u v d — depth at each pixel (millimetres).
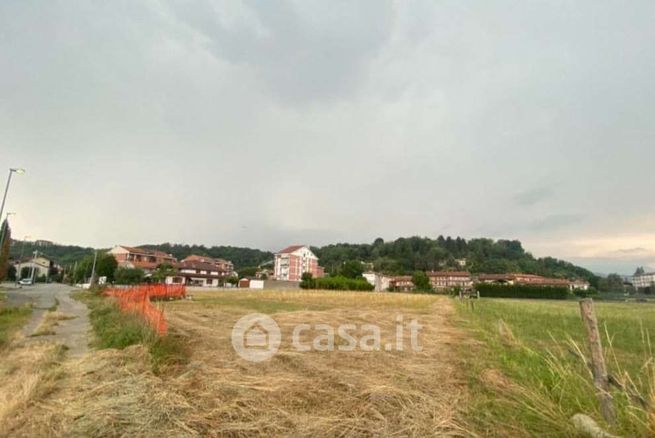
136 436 3535
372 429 3723
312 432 3674
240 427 3738
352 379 5395
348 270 77375
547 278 97812
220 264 97125
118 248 82562
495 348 7938
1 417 3855
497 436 3664
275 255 96625
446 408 4270
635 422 3480
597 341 3867
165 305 21016
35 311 15070
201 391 4719
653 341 10875
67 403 4305
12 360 6188
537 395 4320
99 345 7789
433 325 13141
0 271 34656
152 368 5656
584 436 3553
